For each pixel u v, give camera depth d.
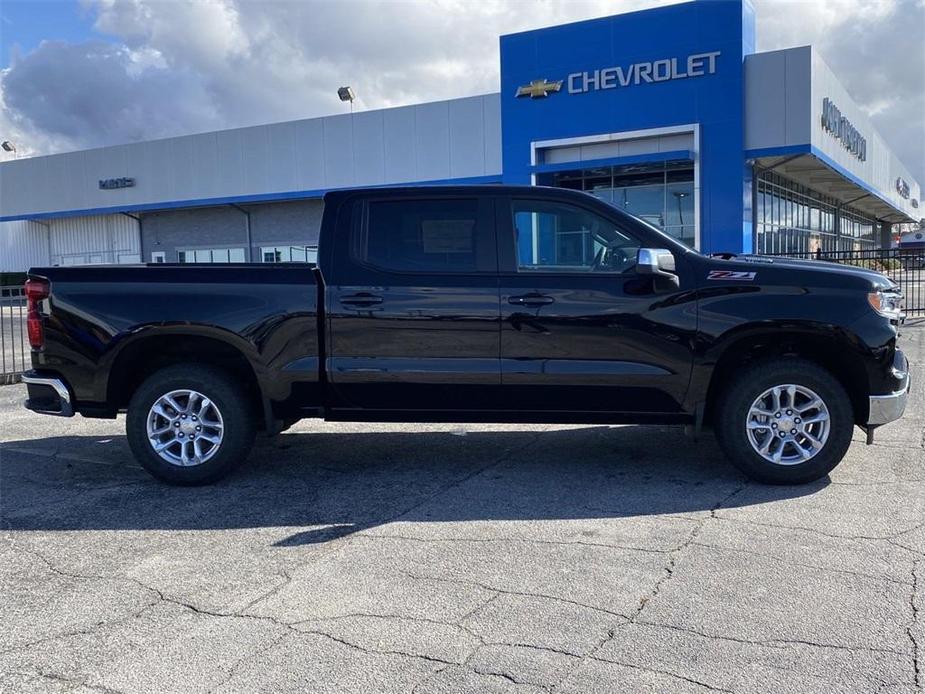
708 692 2.95
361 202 5.71
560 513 5.05
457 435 7.33
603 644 3.33
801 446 5.49
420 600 3.80
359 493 5.58
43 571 4.26
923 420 7.61
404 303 5.55
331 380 5.64
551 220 5.62
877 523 4.75
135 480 6.03
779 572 4.05
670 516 4.95
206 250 34.19
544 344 5.48
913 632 3.39
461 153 26.77
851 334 5.30
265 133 30.33
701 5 19.81
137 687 3.06
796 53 19.25
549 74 21.84
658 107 20.55
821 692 2.93
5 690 3.05
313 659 3.25
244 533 4.81
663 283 5.34
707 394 5.56
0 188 37.34
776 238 25.19
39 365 5.83
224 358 6.07
